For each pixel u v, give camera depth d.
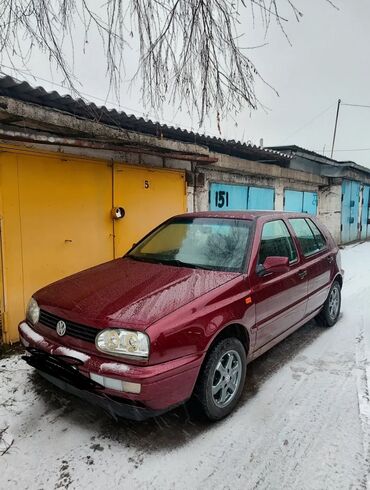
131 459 2.47
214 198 7.83
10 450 2.53
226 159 7.62
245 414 2.99
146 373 2.35
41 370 2.79
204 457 2.51
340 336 4.67
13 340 4.33
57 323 2.77
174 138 6.04
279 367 3.81
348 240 14.83
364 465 2.44
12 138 3.94
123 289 2.95
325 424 2.86
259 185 9.46
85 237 5.13
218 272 3.23
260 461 2.48
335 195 13.30
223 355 2.88
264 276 3.37
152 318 2.50
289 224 4.20
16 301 4.35
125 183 5.67
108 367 2.42
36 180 4.47
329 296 4.87
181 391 2.53
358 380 3.53
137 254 3.96
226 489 2.25
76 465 2.42
